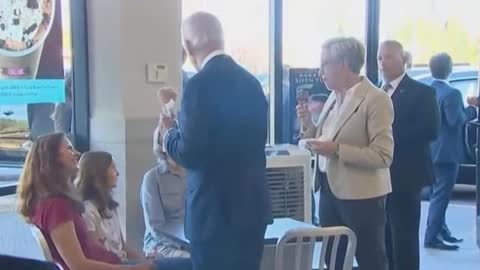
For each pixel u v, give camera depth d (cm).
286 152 364
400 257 379
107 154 294
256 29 562
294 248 277
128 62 384
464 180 708
